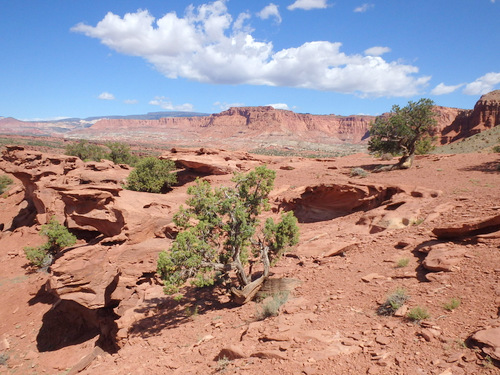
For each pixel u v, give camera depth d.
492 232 9.75
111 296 15.93
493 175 19.58
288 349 6.91
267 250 12.90
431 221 13.19
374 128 27.94
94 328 17.42
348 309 8.37
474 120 127.62
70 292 15.51
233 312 11.29
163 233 18.62
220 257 12.46
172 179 33.69
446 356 5.47
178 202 21.81
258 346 7.57
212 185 32.56
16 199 40.91
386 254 11.55
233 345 7.87
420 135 27.14
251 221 13.29
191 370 7.88
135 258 16.80
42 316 18.78
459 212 13.09
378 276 9.91
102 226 19.75
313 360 6.25
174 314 13.02
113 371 9.73
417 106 26.56
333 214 21.25
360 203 19.52
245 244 13.05
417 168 26.08
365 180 21.38
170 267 10.80
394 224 14.15
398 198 16.89
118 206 18.52
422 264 9.61
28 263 25.02
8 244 29.53
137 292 16.23
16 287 21.91
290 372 6.07
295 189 23.80
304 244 15.13
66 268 15.19
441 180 19.88
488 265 8.21
